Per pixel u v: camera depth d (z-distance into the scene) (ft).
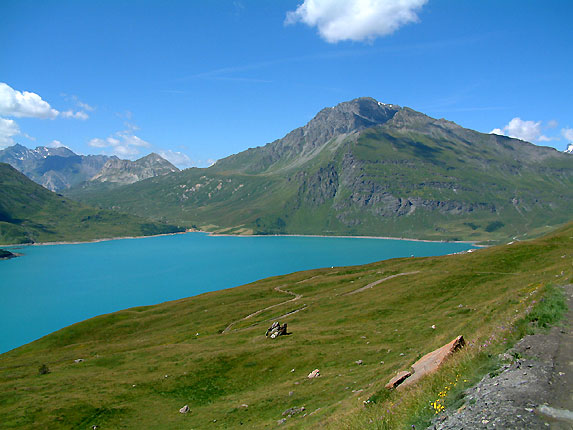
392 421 56.49
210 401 168.04
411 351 166.09
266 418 128.77
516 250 378.94
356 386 132.16
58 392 190.49
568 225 549.95
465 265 369.30
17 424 153.99
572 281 127.13
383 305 301.63
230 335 299.38
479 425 39.81
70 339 395.55
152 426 144.97
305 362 193.06
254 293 486.79
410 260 552.41
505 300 151.12
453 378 60.59
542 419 38.19
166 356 247.50
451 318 218.59
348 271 547.08
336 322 282.77
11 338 629.51
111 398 176.76
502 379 51.75
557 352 58.90
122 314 464.65
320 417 101.30
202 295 530.27
